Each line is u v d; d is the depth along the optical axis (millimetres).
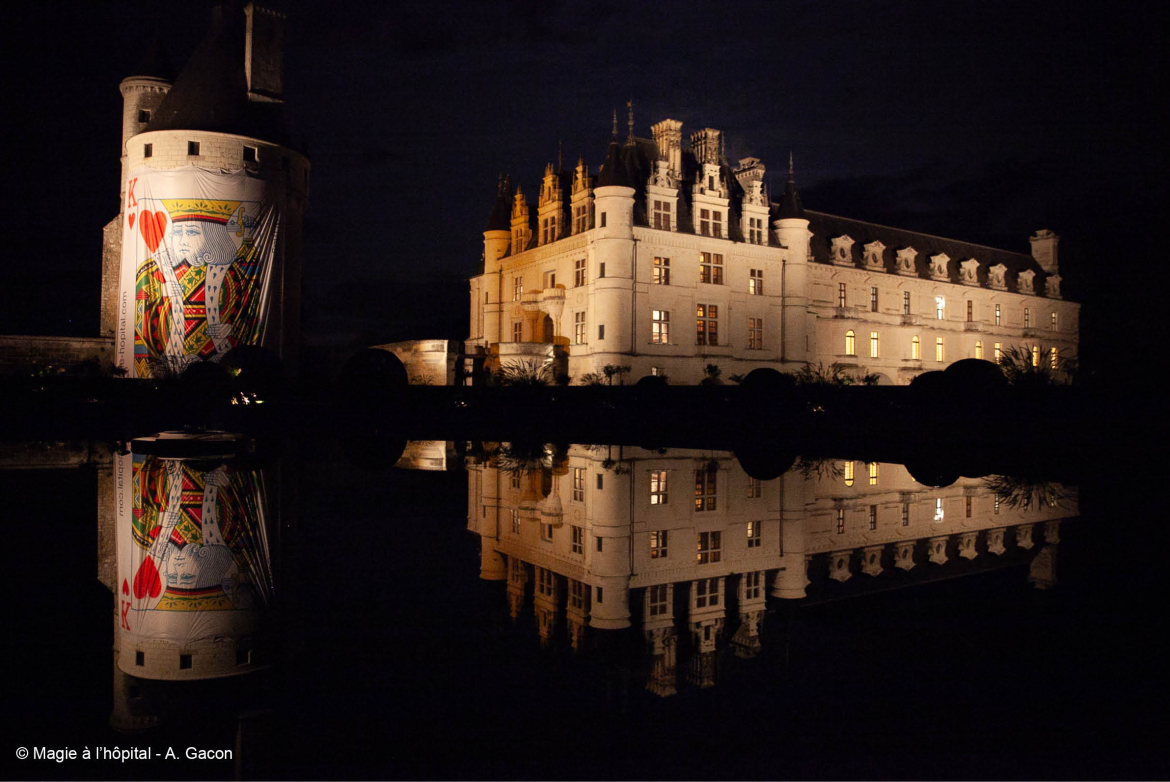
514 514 11859
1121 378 25000
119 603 7027
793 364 52906
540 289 53875
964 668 5137
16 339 47344
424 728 4195
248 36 47562
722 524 11125
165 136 42438
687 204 51156
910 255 65125
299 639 5859
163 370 40219
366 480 15070
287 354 50250
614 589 7609
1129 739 3996
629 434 28562
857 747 3889
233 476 15016
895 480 15359
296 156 47438
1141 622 6156
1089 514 11250
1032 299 74438
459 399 37969
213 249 42562
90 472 15422
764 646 5715
